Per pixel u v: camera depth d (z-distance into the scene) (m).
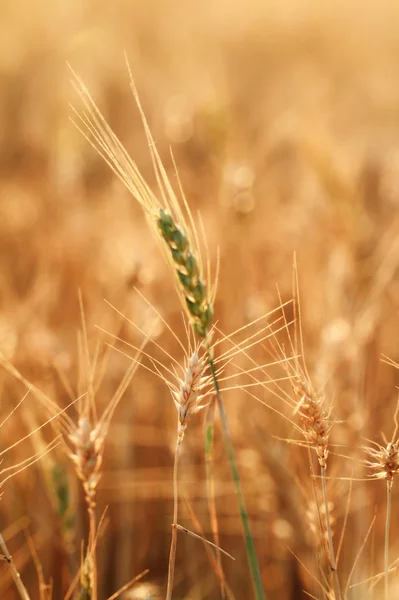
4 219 1.85
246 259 1.48
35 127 2.39
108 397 1.21
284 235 1.65
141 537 1.22
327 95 2.65
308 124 1.53
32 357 1.12
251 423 1.15
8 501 1.14
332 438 1.06
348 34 4.22
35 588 1.14
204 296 0.84
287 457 1.13
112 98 2.25
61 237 1.66
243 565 1.17
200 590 1.16
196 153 1.90
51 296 1.45
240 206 1.48
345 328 1.07
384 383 1.33
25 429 1.15
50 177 2.04
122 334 1.24
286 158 2.02
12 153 2.47
